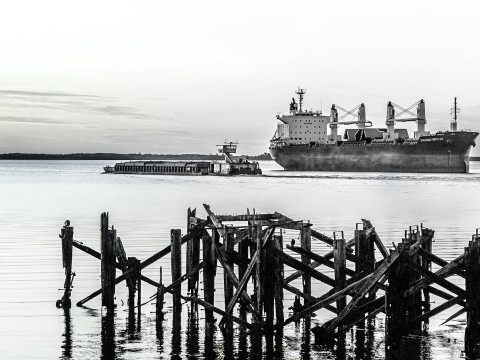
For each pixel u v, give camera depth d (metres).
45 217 71.44
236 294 25.97
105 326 27.30
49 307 30.22
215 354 24.02
